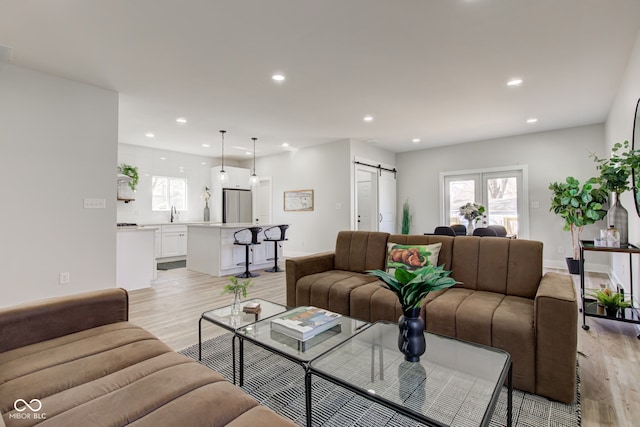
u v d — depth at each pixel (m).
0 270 2.88
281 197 7.35
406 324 1.50
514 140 5.97
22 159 2.99
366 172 6.84
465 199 6.62
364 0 2.08
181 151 7.33
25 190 3.00
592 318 3.05
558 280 2.09
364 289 2.61
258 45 2.64
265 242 5.96
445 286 1.41
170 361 1.34
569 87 3.58
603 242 2.79
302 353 1.63
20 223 2.97
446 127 5.29
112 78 3.26
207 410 1.02
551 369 1.72
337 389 1.88
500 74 3.22
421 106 4.18
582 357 2.24
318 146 6.56
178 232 7.04
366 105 4.13
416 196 7.28
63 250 3.21
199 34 2.47
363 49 2.72
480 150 6.37
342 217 6.16
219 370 2.10
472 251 2.61
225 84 3.43
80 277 3.32
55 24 2.31
